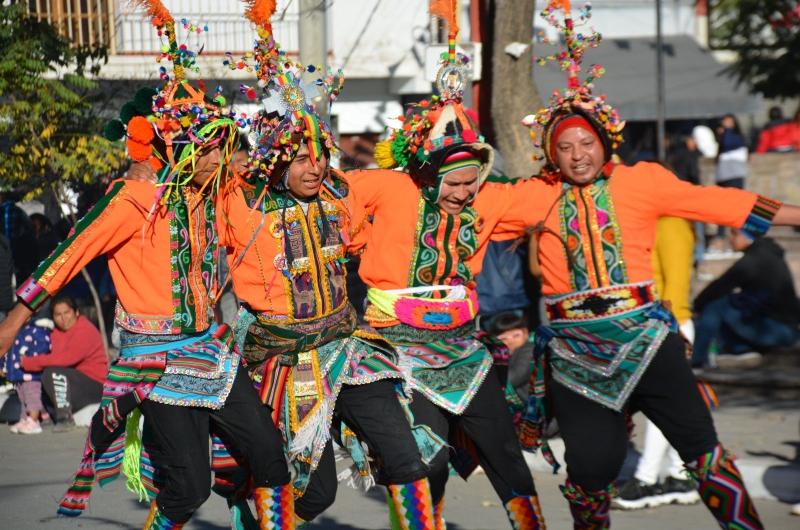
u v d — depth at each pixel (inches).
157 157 370.6
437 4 397.7
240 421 365.7
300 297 377.1
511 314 590.9
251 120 377.4
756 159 1354.6
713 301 789.9
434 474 388.8
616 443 374.3
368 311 400.2
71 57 849.5
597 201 380.8
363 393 378.0
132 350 364.2
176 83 371.6
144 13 376.8
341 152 423.5
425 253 392.8
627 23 1886.1
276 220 375.2
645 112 1782.7
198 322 367.6
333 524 490.9
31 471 613.3
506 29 805.9
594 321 378.6
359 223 391.9
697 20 1892.2
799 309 774.5
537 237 391.9
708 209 378.9
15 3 829.2
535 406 397.1
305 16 750.5
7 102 839.1
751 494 531.2
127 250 361.4
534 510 390.6
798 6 1708.9
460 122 390.6
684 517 493.4
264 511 371.2
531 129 393.7
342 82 385.7
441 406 383.9
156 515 368.5
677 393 371.9
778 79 1734.7
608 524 390.9
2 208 941.8
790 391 729.6
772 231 1171.3
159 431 361.7
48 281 347.9
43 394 754.8
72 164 819.4
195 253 367.9
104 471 378.6
